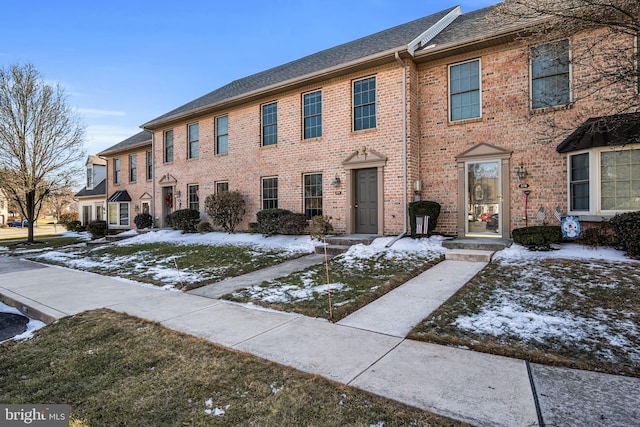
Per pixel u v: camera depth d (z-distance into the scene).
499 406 2.59
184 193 16.73
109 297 6.40
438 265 7.52
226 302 5.84
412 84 10.23
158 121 17.23
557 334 3.88
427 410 2.57
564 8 4.90
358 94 11.17
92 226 20.25
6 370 3.60
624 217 6.85
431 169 10.28
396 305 5.25
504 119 9.21
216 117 15.41
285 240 11.54
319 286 6.42
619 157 7.52
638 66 4.48
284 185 12.90
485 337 3.92
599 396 2.70
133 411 2.71
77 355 3.87
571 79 8.27
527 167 8.88
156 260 10.02
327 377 3.13
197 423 2.51
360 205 11.24
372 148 10.77
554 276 5.86
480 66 9.56
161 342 4.07
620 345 3.55
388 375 3.14
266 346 3.91
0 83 17.23
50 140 18.30
